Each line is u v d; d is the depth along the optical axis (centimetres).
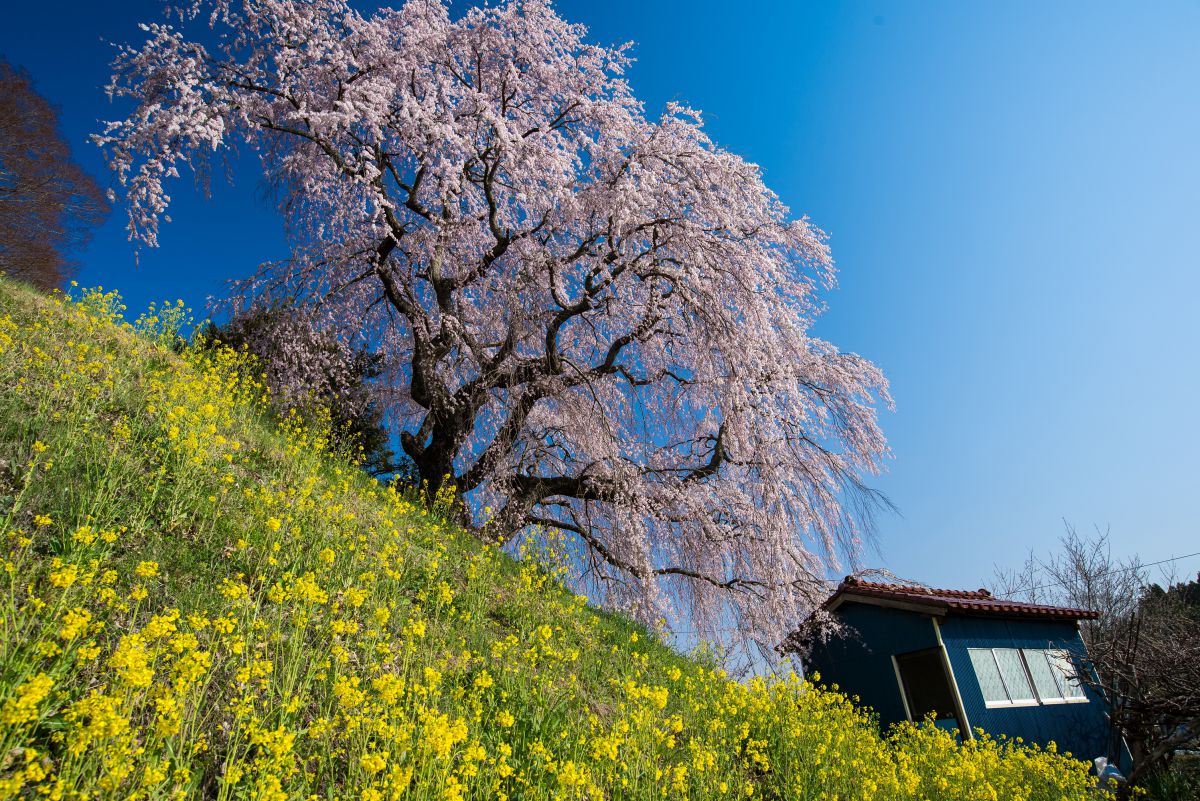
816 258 1191
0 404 538
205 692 327
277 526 481
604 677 601
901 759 680
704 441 1196
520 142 1052
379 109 1034
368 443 1475
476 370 1237
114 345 809
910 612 1231
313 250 1145
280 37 1033
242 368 1055
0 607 310
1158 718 1099
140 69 974
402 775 280
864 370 1226
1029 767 826
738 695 638
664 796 421
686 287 1077
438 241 1132
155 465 559
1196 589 1631
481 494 1112
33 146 1934
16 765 254
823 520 1114
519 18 1159
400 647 465
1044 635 1327
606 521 1196
